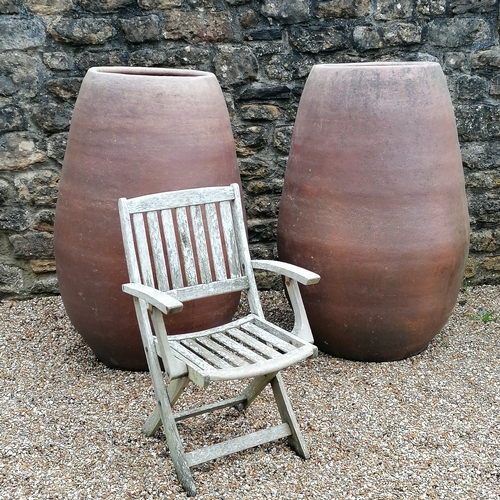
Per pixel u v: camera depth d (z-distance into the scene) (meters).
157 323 2.25
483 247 4.37
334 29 3.93
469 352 3.48
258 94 3.98
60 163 3.94
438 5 3.96
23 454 2.58
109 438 2.69
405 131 2.98
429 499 2.35
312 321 3.31
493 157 4.21
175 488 2.39
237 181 3.20
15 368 3.28
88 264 2.94
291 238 3.24
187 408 2.91
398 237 3.00
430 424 2.81
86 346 3.52
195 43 3.87
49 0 3.70
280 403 2.60
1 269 4.05
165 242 2.81
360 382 3.14
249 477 2.46
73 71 3.82
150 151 2.86
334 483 2.43
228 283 2.69
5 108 3.80
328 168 3.07
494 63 4.07
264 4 3.85
